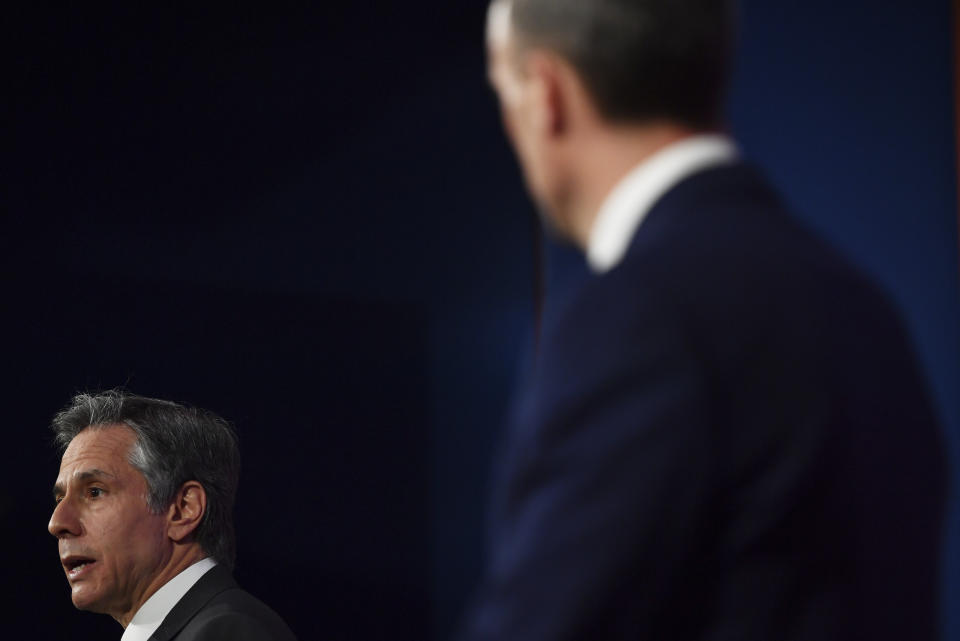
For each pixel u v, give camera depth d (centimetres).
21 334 1214
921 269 841
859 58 860
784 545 248
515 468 261
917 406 277
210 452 793
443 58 1277
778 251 269
